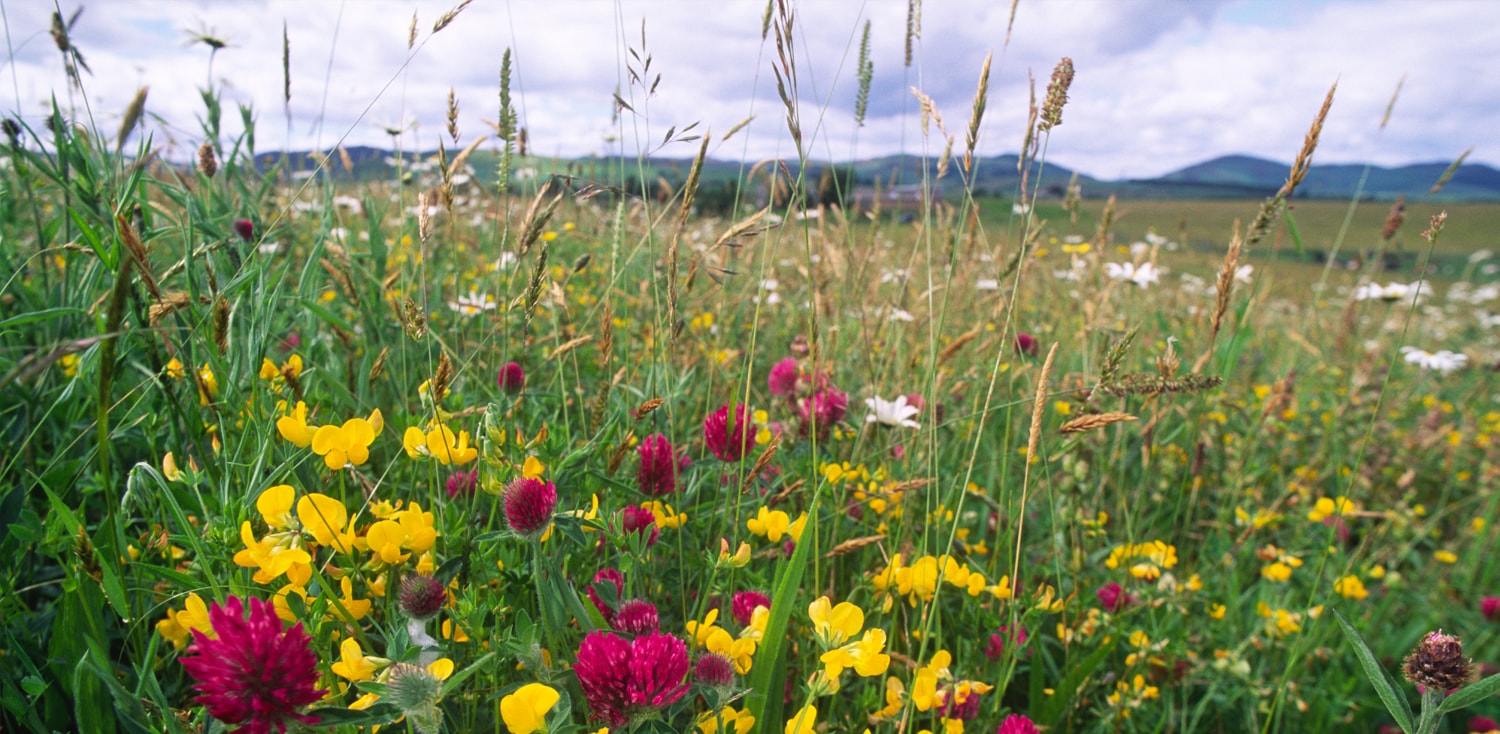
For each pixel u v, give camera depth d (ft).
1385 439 15.08
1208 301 16.35
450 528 4.34
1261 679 8.14
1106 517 9.22
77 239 6.59
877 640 3.75
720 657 3.88
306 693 2.64
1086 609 7.89
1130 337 4.83
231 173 8.69
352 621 3.75
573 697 4.12
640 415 5.18
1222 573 10.21
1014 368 10.33
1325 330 21.88
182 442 6.17
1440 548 13.21
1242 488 11.76
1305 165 6.04
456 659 4.21
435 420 4.52
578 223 18.40
